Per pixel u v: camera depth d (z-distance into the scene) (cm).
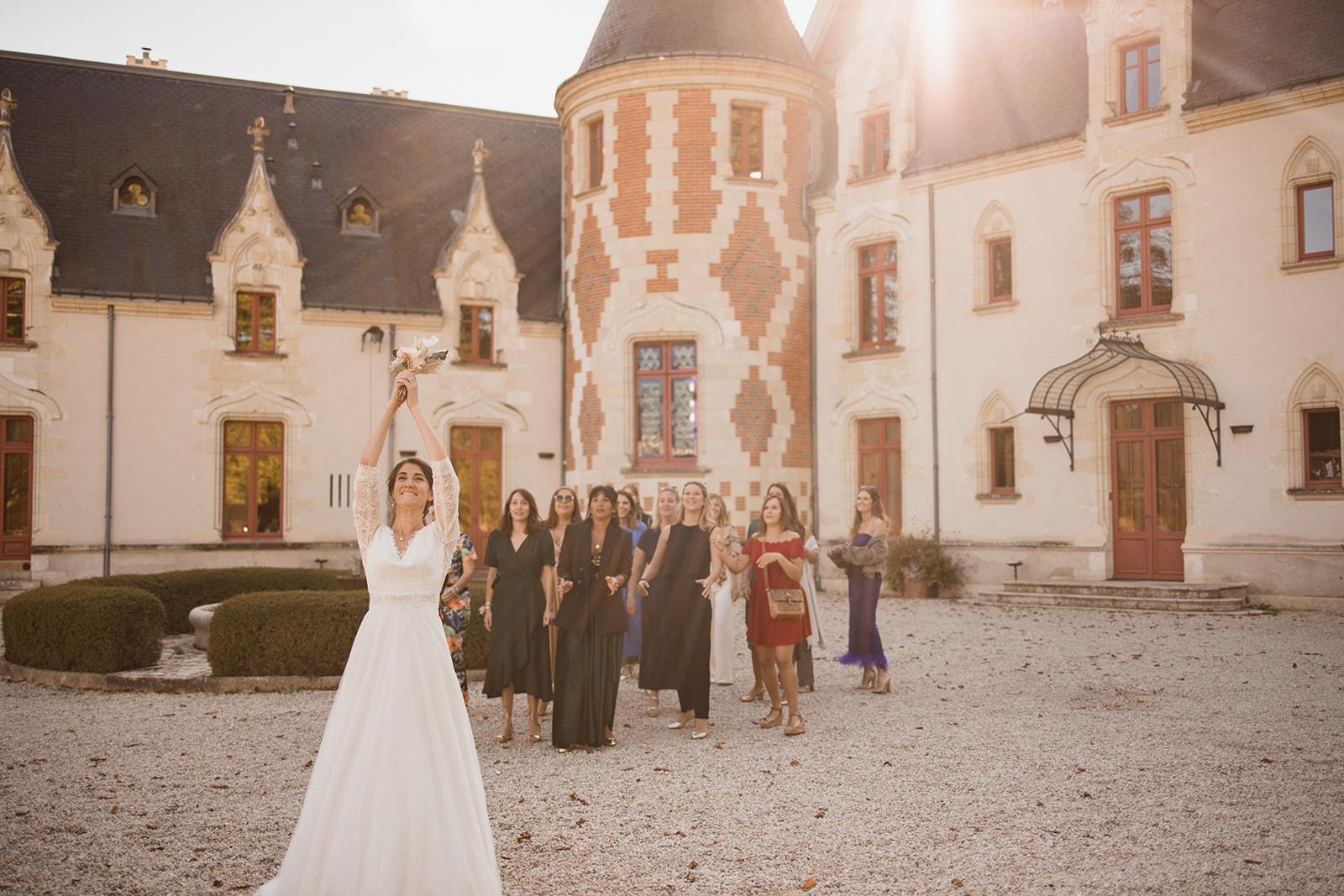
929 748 815
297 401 2312
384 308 2369
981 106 2150
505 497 2452
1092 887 520
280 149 2550
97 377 2192
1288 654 1221
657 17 2305
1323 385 1656
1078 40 2073
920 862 562
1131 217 1897
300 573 1706
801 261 2312
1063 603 1817
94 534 2170
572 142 2417
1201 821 617
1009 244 2044
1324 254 1681
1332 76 1647
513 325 2462
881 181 2214
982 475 2039
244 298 2314
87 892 530
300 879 435
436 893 428
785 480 2256
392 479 498
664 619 898
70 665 1169
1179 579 1814
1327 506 1642
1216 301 1767
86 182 2341
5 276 2177
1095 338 1902
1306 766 735
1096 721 891
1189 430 1791
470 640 1158
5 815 662
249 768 784
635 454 2270
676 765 782
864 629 1055
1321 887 514
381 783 436
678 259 2234
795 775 745
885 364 2194
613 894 522
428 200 2603
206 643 1370
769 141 2291
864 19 2266
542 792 712
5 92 2180
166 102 2533
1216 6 1919
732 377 2220
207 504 2242
